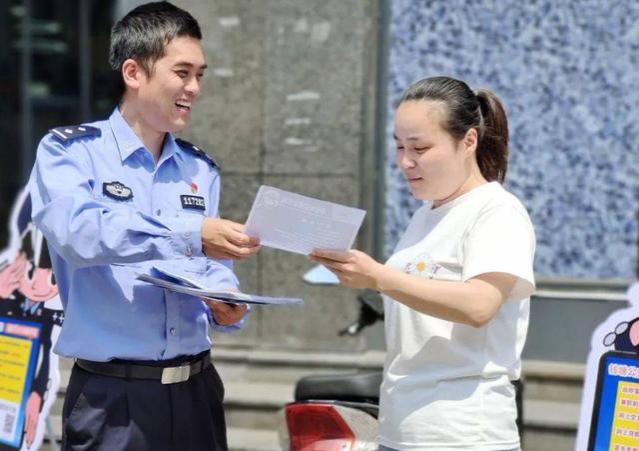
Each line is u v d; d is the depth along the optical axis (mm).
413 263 4035
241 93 9164
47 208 3959
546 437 7953
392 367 4062
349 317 9047
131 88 4250
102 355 4141
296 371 8930
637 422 4543
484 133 4191
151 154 4332
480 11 9102
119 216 3908
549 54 9031
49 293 5816
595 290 8969
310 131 9078
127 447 4156
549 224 9156
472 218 3947
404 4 9195
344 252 3740
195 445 4371
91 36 12672
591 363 4691
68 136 4168
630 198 9008
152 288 4195
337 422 5434
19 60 12852
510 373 3961
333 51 9000
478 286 3773
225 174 9219
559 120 9062
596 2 8930
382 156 9242
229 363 9078
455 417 3859
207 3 9164
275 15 9062
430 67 9211
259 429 8453
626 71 8930
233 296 3918
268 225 3746
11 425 5816
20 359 5859
